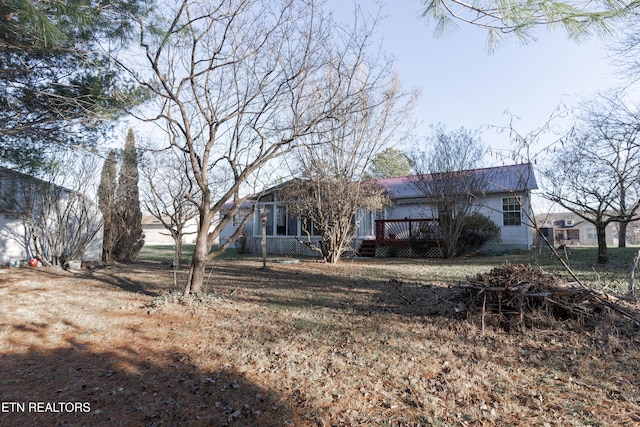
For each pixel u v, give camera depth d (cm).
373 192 1339
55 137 637
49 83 578
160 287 840
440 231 1515
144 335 473
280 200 1653
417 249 1574
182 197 854
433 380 329
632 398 283
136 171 1024
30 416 277
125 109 612
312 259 1519
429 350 402
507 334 451
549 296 481
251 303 655
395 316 550
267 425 263
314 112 777
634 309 472
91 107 598
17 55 522
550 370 342
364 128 1188
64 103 580
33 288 823
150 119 604
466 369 350
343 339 446
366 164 1306
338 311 588
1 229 1248
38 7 318
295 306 631
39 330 494
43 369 365
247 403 294
